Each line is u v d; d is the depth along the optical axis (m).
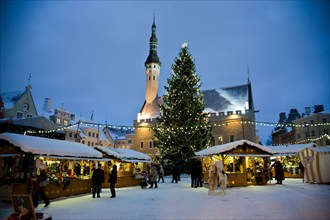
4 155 14.23
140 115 59.53
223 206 11.06
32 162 14.54
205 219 8.60
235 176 20.16
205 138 36.00
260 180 20.72
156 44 64.88
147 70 62.97
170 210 10.43
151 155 51.78
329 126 58.00
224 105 53.50
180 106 37.28
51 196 14.41
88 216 9.47
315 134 59.16
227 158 22.39
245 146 21.00
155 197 14.70
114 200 13.74
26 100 48.03
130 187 22.00
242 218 8.61
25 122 29.86
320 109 62.22
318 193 14.51
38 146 14.40
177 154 35.47
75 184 16.45
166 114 37.94
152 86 61.78
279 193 14.94
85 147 18.67
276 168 21.41
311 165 20.94
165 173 37.88
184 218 8.84
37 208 11.37
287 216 8.75
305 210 9.67
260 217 8.70
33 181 11.59
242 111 47.31
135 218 9.02
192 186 20.59
